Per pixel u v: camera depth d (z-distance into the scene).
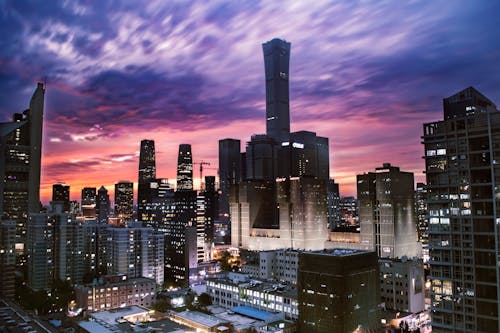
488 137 178.25
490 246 174.38
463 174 183.25
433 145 193.12
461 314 179.25
